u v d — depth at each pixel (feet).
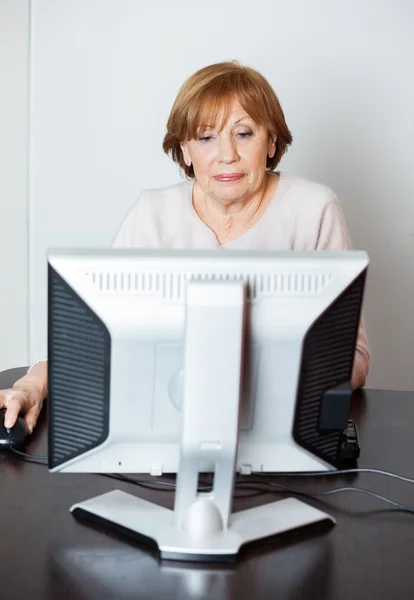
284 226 7.13
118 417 4.27
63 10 11.19
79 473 5.04
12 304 11.91
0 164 11.53
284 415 4.32
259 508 4.52
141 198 7.41
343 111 11.18
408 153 11.26
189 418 4.11
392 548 4.21
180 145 7.02
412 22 10.96
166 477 5.02
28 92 11.38
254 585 3.88
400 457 5.35
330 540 4.28
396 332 11.69
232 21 11.06
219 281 4.04
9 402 5.53
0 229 11.68
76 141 11.48
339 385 4.38
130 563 4.05
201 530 4.18
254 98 6.46
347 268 4.19
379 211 11.41
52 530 4.33
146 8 11.11
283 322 4.17
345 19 10.98
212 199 6.96
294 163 11.33
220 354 4.06
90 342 4.19
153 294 4.11
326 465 4.51
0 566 3.99
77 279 4.10
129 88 11.31
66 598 3.74
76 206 11.64
